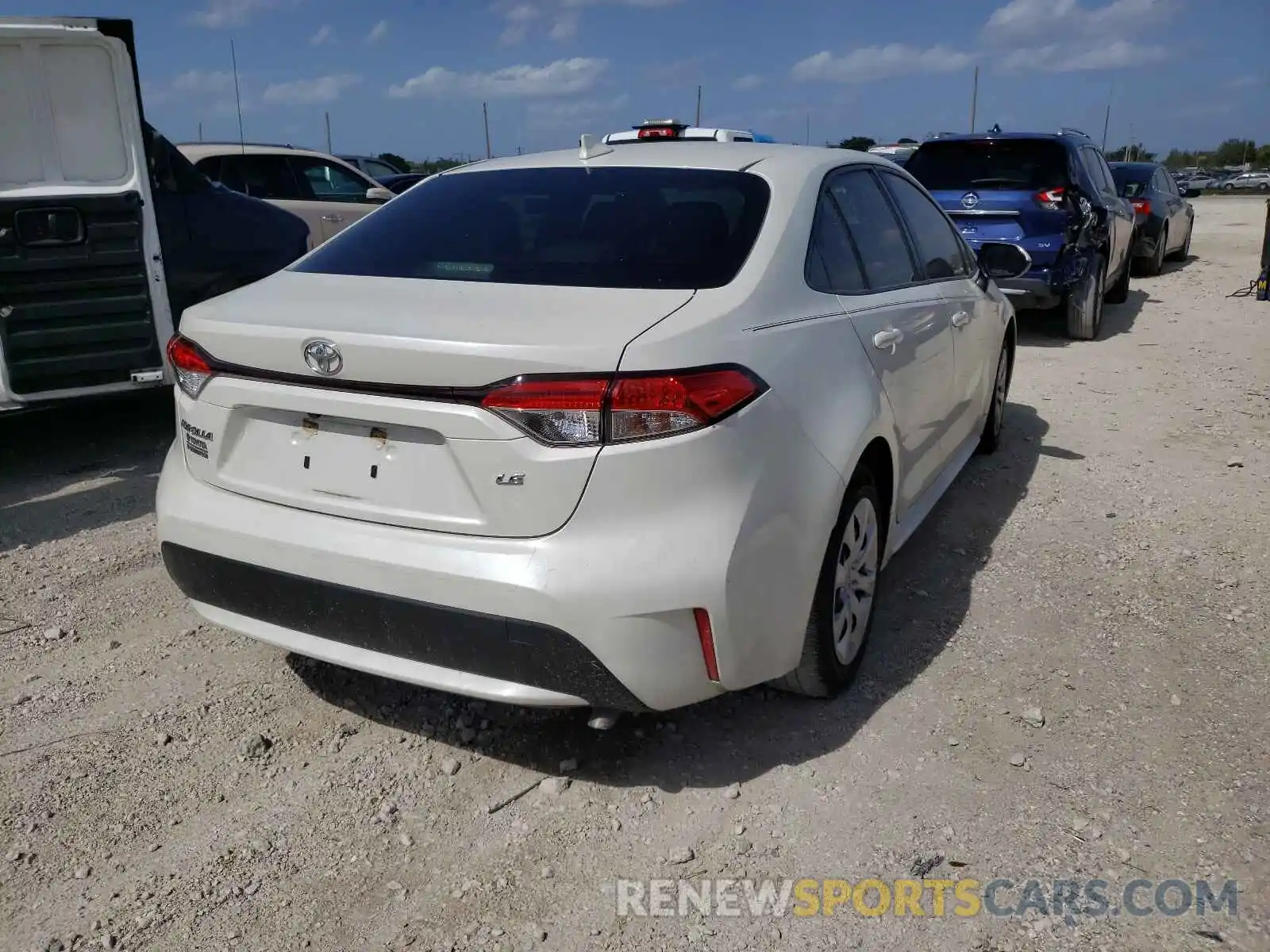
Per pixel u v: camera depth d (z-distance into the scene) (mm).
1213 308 11305
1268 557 4414
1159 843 2637
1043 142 8883
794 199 3219
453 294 2797
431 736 3121
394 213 3502
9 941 2338
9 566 4312
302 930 2375
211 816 2760
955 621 3844
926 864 2572
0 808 2777
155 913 2422
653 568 2418
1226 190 66125
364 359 2496
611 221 3115
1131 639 3707
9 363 5352
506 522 2453
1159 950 2309
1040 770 2938
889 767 2949
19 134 5250
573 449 2387
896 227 4020
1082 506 5051
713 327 2580
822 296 3119
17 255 5273
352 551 2586
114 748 3053
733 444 2510
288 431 2719
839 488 2891
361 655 2709
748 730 3131
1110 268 10312
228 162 9164
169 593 4078
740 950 2318
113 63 5414
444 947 2326
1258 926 2373
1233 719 3197
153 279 5723
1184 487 5328
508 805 2807
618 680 2480
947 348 4141
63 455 5945
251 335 2650
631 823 2732
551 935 2359
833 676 3146
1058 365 8367
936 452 4262
